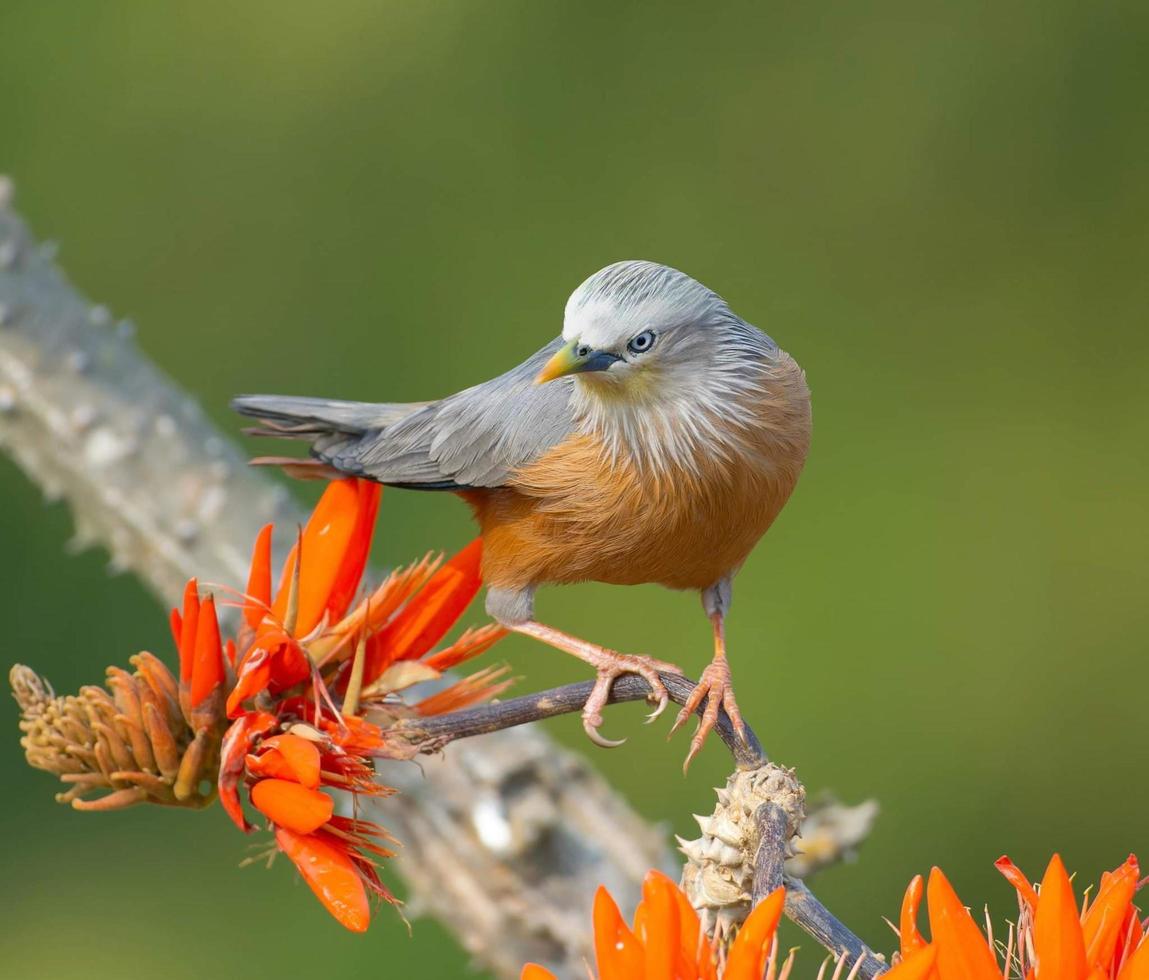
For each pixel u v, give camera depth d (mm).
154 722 4273
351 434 7430
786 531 14195
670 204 14805
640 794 12742
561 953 5973
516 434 6664
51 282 6637
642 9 15109
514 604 6863
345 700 4324
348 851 4133
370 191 14742
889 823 12859
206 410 14039
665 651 13414
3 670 12469
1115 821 13047
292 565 4461
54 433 6438
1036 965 3246
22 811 12273
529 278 14500
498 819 5996
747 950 3023
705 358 6371
